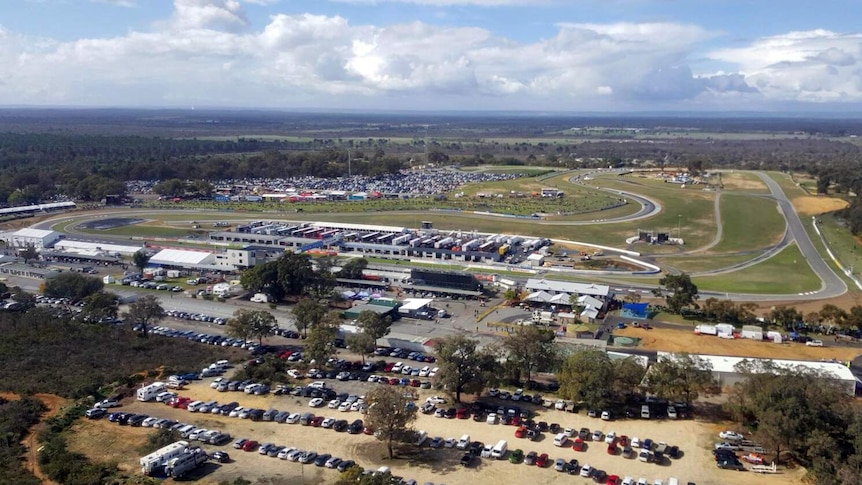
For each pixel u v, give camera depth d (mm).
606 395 99188
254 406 101500
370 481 73125
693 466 83125
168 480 79750
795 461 83688
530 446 88812
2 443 86375
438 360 102875
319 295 165000
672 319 145375
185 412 99438
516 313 151125
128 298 160000
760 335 131250
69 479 77812
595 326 138875
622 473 81625
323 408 101188
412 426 92938
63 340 124438
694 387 98375
